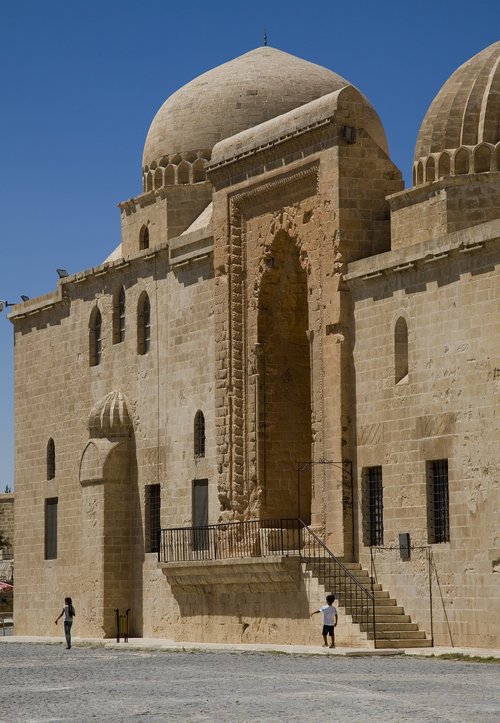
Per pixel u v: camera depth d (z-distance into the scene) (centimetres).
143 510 5616
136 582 5641
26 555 6378
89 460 5734
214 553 5144
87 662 4312
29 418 6438
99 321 6003
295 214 4900
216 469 5206
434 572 4259
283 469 5097
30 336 6475
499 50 4644
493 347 4069
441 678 3309
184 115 5812
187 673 3662
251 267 5122
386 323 4494
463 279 4184
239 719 2669
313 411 4753
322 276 4738
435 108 4609
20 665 4262
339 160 4684
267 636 4688
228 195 5209
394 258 4431
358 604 4391
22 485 6456
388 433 4459
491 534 4053
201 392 5328
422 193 4512
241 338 5147
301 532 4903
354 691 3058
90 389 6003
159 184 5819
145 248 5891
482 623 4078
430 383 4294
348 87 4716
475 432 4119
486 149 4456
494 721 2548
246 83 5778
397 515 4412
